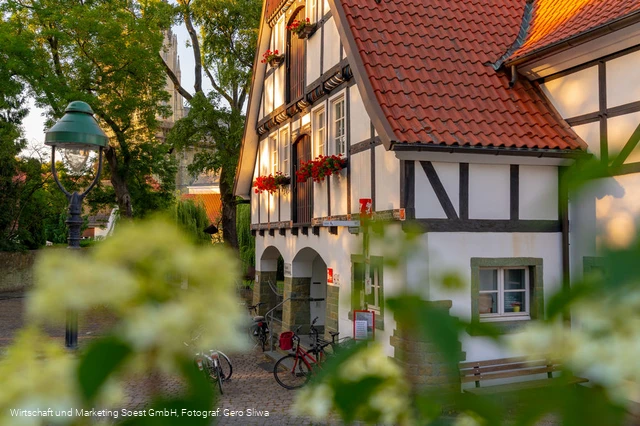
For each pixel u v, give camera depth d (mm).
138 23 21047
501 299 8367
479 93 8758
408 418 711
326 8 10523
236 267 606
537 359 633
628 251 551
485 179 8188
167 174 23391
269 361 11039
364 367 762
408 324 713
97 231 32906
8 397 539
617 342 568
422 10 9844
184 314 559
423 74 8742
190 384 559
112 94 20891
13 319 13172
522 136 8219
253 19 21547
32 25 20531
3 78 19328
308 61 11391
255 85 14828
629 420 575
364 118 9102
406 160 7805
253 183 14688
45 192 25188
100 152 7797
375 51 8781
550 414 607
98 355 531
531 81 9266
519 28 10172
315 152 11164
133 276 568
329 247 10320
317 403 781
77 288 544
